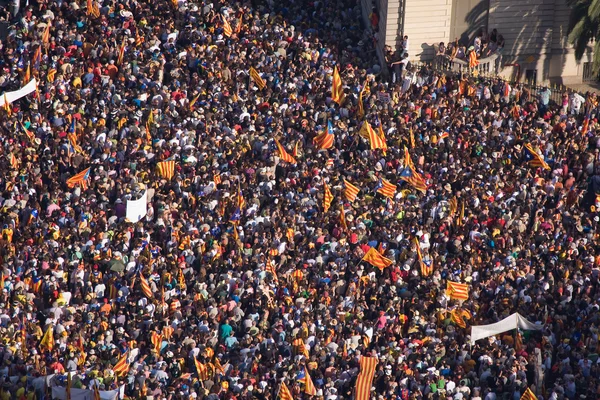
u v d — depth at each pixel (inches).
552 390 7834.6
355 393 7539.4
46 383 7480.3
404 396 7677.2
